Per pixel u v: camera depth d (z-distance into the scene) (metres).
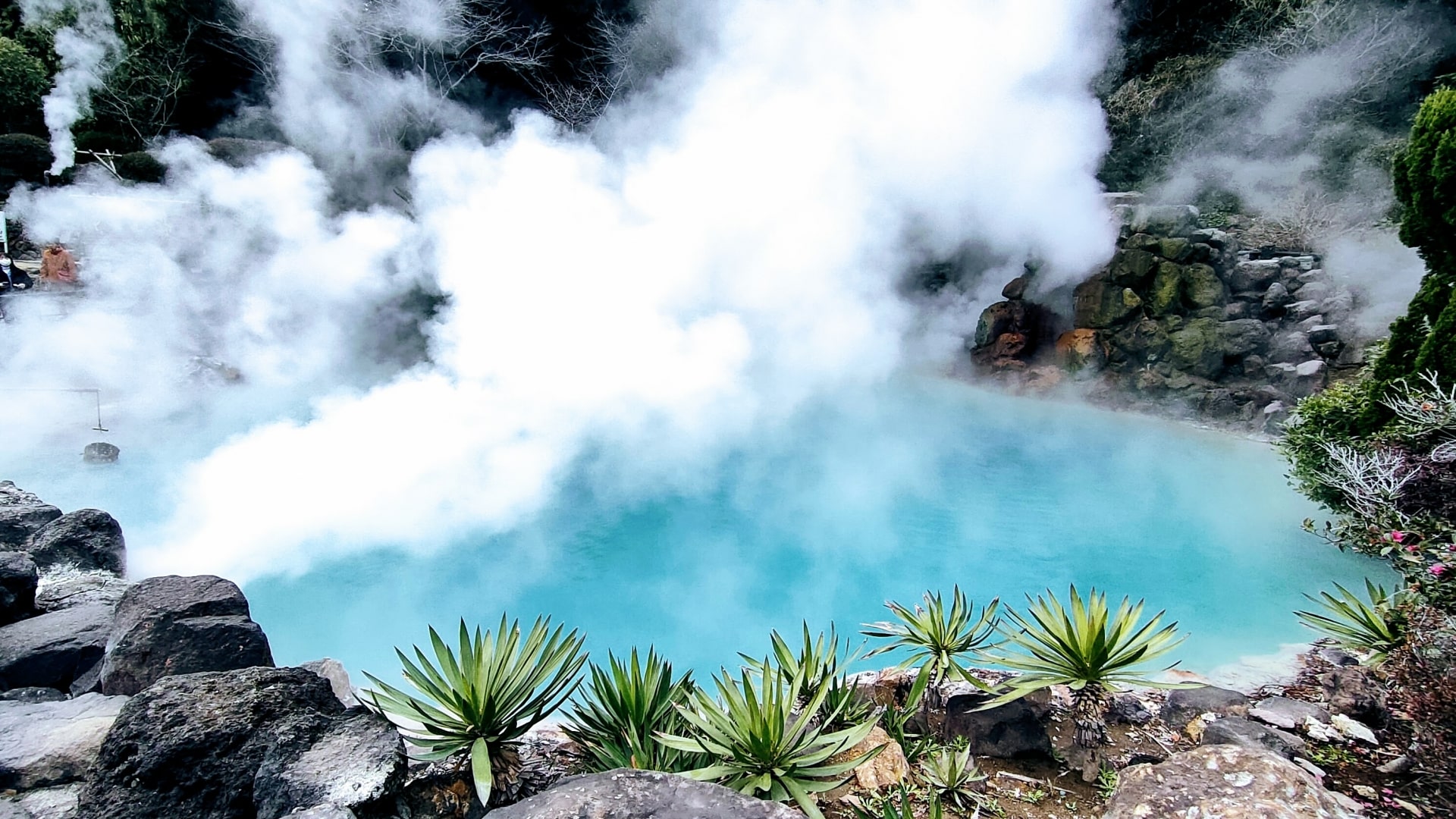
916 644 4.54
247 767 3.08
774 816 2.63
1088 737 3.91
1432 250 7.36
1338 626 4.90
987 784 3.91
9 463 9.82
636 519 8.61
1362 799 3.57
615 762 3.58
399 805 3.28
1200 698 4.49
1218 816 3.00
